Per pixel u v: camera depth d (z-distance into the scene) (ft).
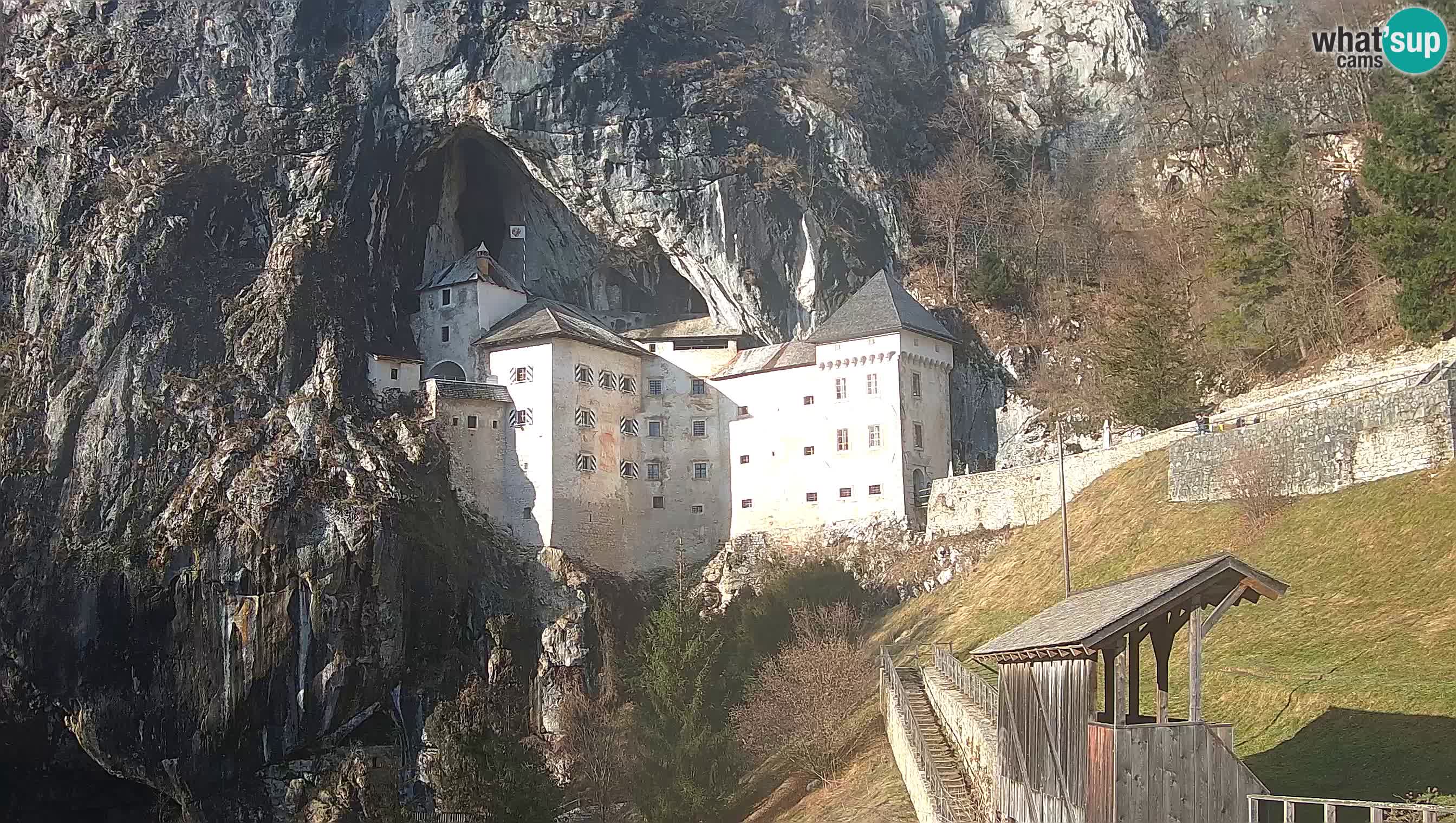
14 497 307.58
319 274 328.08
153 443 307.37
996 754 121.08
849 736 198.70
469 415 313.73
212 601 289.94
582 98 340.18
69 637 295.28
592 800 236.84
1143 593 92.63
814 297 338.54
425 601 295.69
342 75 350.84
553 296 366.02
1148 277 280.92
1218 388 257.96
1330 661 126.82
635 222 345.51
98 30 355.97
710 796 202.90
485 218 374.22
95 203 335.06
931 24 444.96
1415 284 205.36
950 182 354.33
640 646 251.60
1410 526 147.13
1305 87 326.44
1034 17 441.27
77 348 321.73
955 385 319.68
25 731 297.53
